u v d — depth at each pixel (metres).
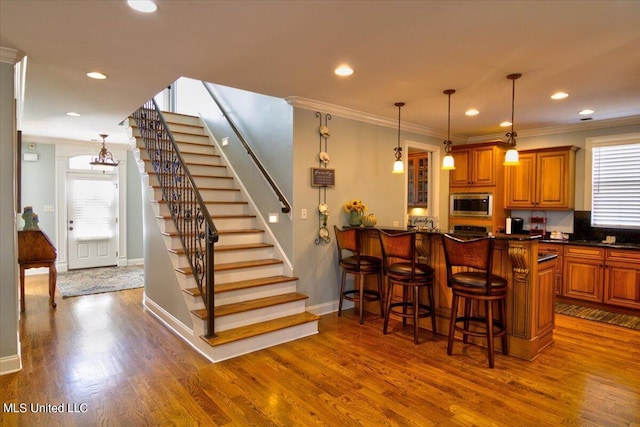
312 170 4.31
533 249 3.14
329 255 4.55
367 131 4.90
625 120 4.92
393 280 3.68
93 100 3.98
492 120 5.09
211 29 2.37
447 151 3.98
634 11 2.13
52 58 2.84
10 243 2.86
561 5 2.07
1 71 2.72
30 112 4.52
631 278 4.41
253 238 4.62
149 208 4.64
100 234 7.48
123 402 2.52
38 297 5.24
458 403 2.51
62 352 3.33
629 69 3.08
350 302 4.77
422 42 2.57
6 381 2.79
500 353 3.32
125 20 2.25
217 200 5.04
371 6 2.08
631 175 4.96
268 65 3.02
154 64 2.98
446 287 3.75
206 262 3.28
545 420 2.31
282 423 2.29
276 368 3.03
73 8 2.09
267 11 2.14
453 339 3.34
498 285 3.04
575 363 3.12
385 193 5.15
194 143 5.72
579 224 5.35
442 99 4.03
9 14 2.16
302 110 4.21
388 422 2.30
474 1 2.03
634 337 3.72
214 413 2.39
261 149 4.73
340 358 3.22
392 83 3.48
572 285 4.89
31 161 6.71
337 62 2.96
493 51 2.73
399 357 3.24
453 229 6.10
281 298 3.92
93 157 7.31
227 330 3.43
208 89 5.94
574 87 3.57
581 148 5.34
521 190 5.67
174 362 3.14
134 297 5.25
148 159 4.77
